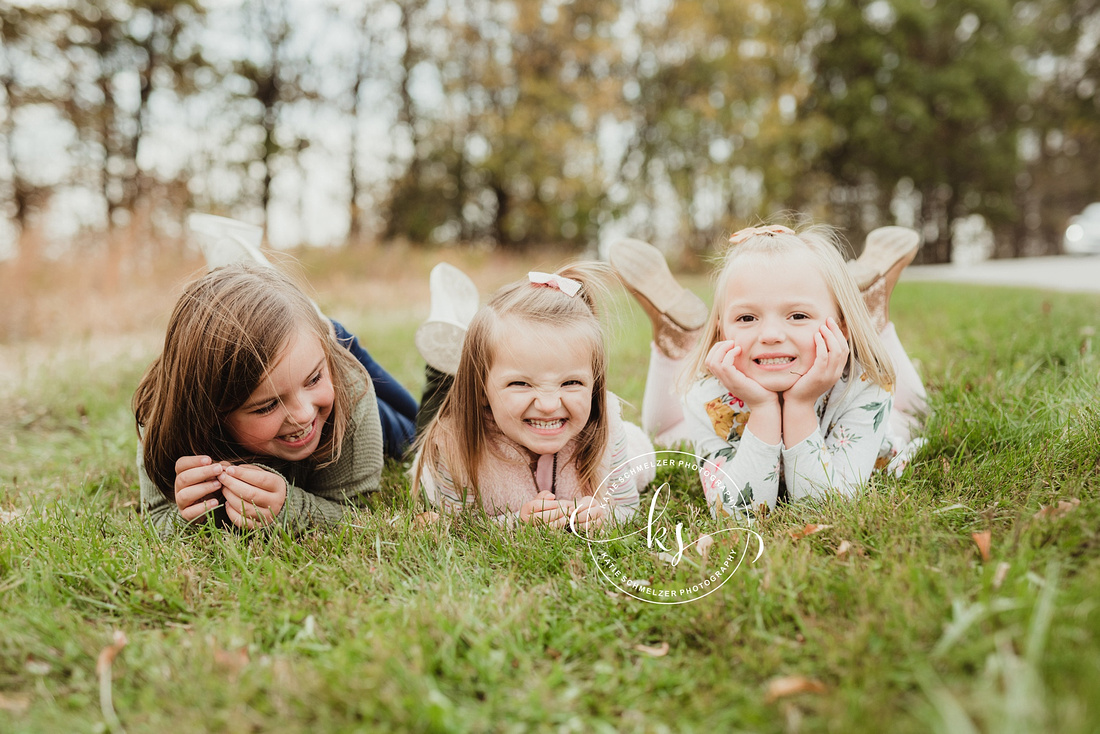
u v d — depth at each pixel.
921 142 29.31
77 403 4.09
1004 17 29.23
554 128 22.31
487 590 1.69
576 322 2.02
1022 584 1.35
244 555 1.91
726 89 24.75
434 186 25.58
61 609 1.65
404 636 1.45
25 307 8.84
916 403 2.69
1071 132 33.94
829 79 29.92
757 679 1.35
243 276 1.98
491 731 1.27
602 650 1.47
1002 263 16.84
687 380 2.35
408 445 2.90
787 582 1.55
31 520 2.14
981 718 1.12
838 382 2.21
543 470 2.25
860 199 33.00
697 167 24.91
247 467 2.06
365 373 2.39
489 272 15.87
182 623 1.66
